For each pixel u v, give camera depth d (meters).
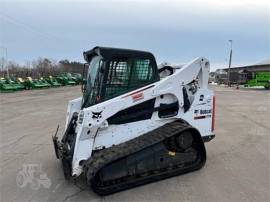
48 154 6.68
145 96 5.02
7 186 4.86
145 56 5.09
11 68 54.12
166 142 5.04
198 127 5.64
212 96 5.76
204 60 5.63
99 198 4.36
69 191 4.63
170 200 4.24
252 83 44.34
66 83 39.78
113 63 4.87
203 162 5.43
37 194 4.54
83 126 4.52
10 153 6.80
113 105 4.71
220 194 4.42
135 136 5.07
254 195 4.39
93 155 4.62
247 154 6.55
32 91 28.81
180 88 5.39
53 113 13.23
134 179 4.70
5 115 12.73
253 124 10.50
